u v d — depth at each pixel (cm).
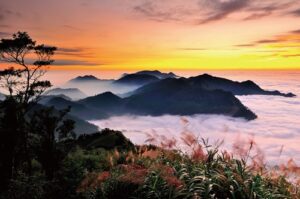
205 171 594
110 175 662
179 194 536
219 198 542
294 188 584
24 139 1595
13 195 694
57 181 694
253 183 544
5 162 1389
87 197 625
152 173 610
